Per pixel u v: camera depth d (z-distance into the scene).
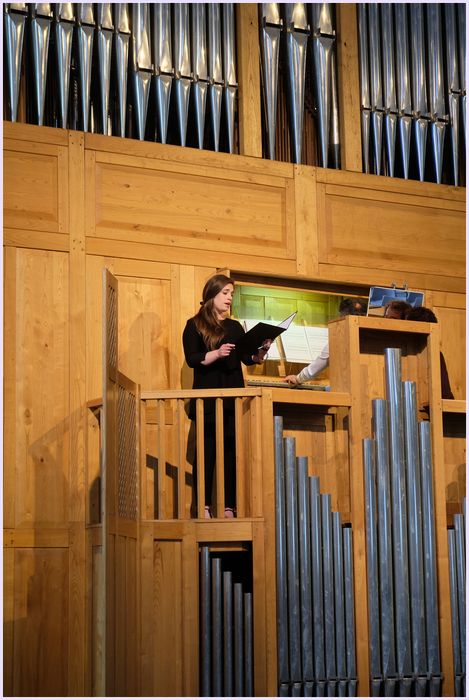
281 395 6.17
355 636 6.13
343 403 6.30
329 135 8.20
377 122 8.24
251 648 5.96
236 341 6.24
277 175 7.77
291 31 8.03
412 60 8.42
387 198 8.09
